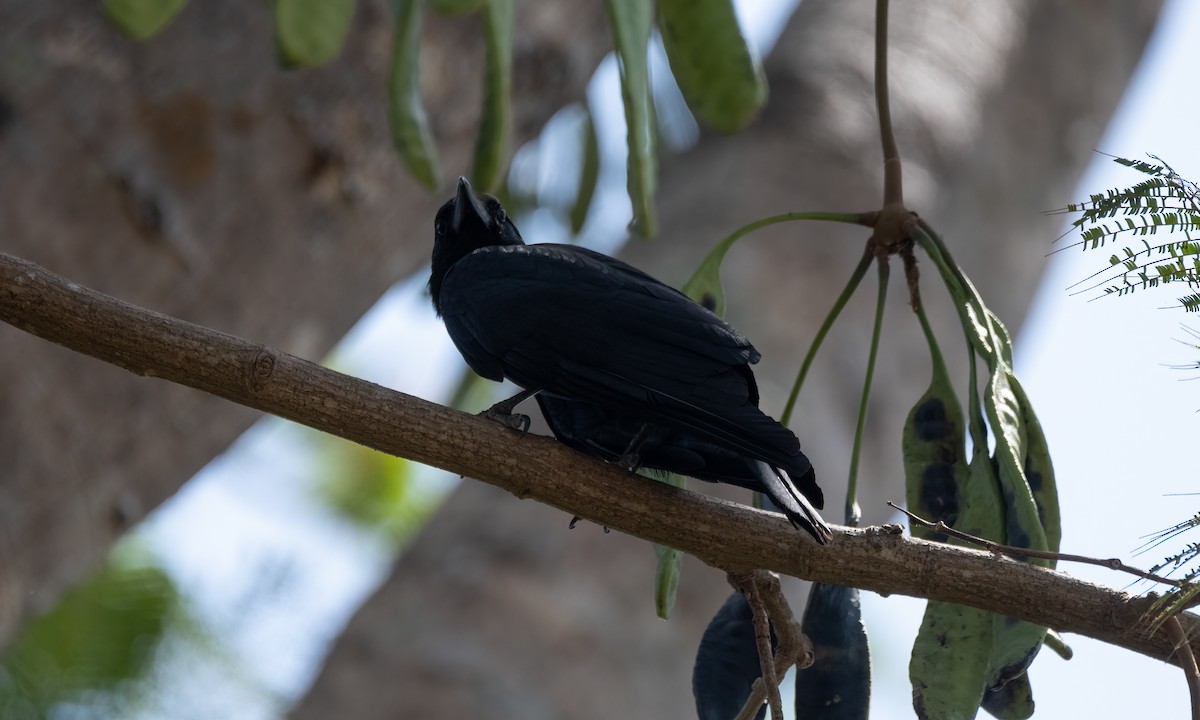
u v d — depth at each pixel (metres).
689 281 8.11
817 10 19.72
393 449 6.77
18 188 9.32
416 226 11.47
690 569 13.37
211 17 10.19
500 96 8.62
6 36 9.48
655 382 7.25
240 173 10.23
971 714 6.67
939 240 7.50
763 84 9.05
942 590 6.67
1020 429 7.04
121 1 7.68
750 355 7.38
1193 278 5.15
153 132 9.91
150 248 9.82
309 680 12.80
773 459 6.69
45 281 6.57
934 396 7.59
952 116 18.05
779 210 16.16
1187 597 5.56
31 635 12.32
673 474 7.71
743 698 7.16
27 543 9.33
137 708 12.40
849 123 17.39
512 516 13.77
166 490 10.23
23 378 9.27
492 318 7.78
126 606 12.62
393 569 13.64
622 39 8.31
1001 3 20.12
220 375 6.60
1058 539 7.06
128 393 9.76
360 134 10.79
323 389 6.66
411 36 8.86
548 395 7.91
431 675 12.24
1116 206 5.27
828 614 7.06
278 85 10.41
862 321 15.52
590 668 12.45
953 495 7.48
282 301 10.55
